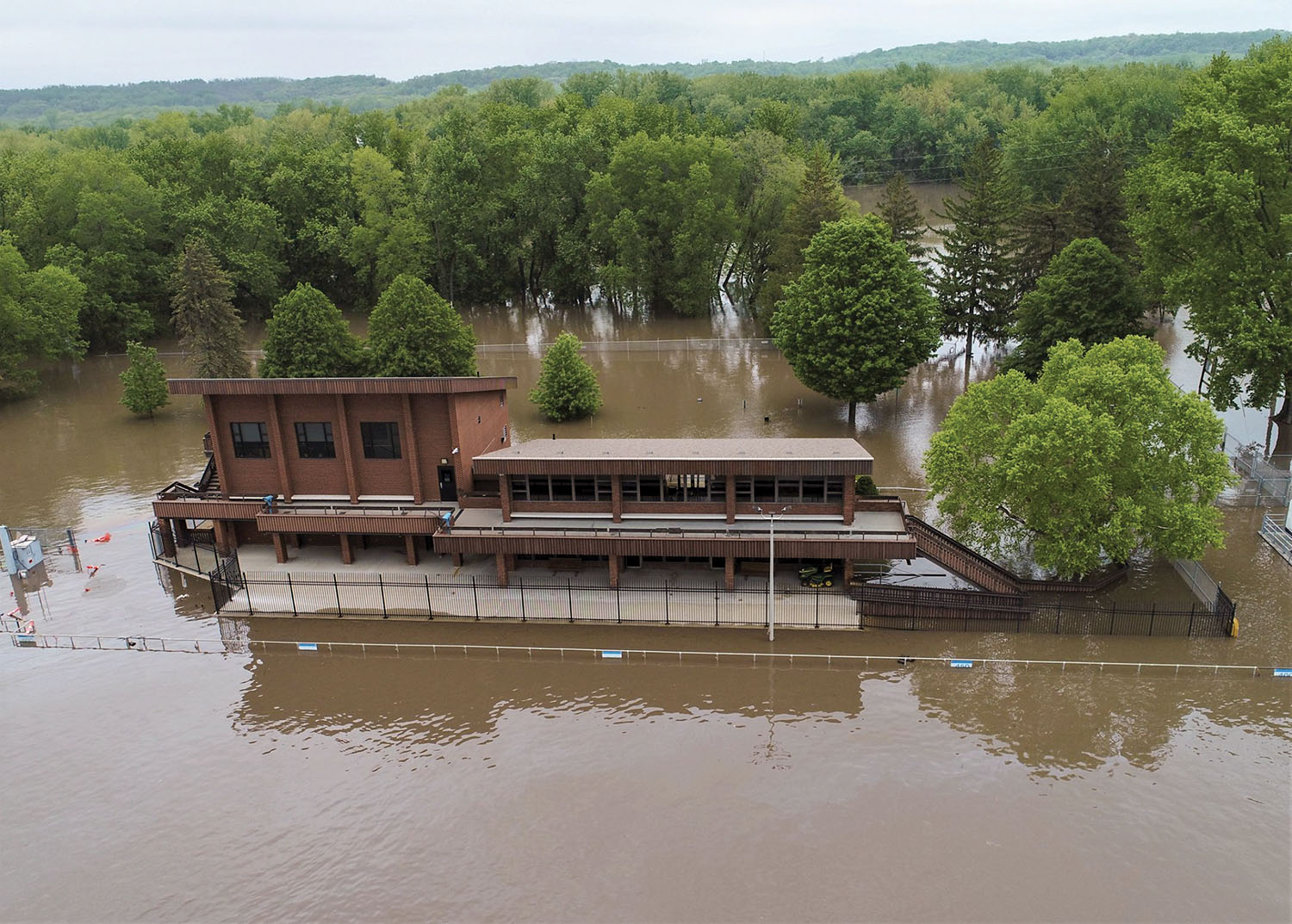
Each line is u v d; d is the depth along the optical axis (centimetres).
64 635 5197
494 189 13375
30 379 10044
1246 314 6341
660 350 11356
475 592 5397
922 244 14850
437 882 3394
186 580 5819
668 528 5278
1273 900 3195
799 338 8156
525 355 11525
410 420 5675
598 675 4675
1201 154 6588
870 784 3831
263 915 3275
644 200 12294
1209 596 5047
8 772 4066
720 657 4775
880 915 3188
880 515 5425
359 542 6088
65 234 11906
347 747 4191
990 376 9662
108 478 7731
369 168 12719
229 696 4616
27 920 3284
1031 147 15325
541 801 3797
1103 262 8125
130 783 3988
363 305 13475
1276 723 4128
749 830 3597
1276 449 7044
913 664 4659
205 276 9594
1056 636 4888
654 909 3241
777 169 12300
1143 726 4141
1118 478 4988
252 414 5844
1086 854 3428
